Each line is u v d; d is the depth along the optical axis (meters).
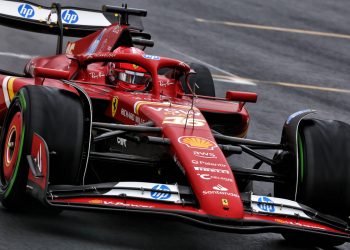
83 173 25.19
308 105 51.25
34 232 24.41
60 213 26.80
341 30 74.88
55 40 58.53
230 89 52.44
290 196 26.84
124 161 26.05
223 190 23.80
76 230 25.16
